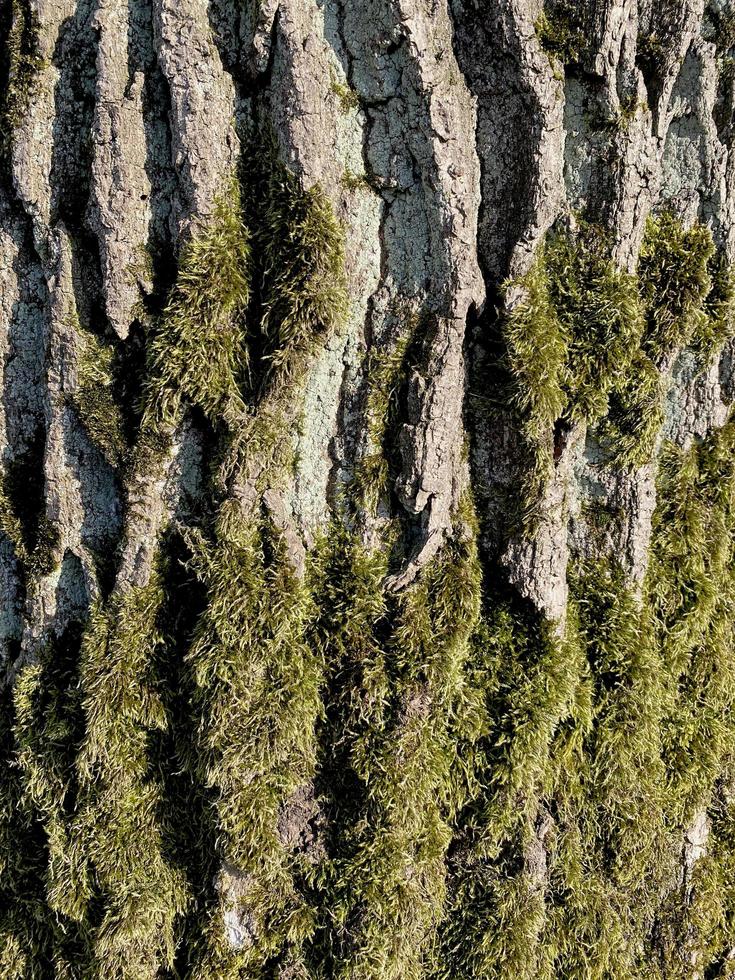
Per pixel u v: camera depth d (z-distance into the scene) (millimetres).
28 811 402
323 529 392
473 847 396
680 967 423
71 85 372
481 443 391
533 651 389
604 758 399
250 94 363
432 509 380
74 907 383
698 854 427
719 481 417
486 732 390
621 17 354
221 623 363
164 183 365
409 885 382
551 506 384
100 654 376
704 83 377
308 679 377
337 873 386
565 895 404
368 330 381
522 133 362
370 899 379
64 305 376
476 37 360
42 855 412
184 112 352
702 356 403
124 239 362
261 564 373
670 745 420
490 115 366
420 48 349
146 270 366
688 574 414
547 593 386
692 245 388
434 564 385
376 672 378
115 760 378
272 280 364
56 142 374
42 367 393
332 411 387
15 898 414
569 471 396
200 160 355
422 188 366
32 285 394
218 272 358
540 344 369
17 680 398
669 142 387
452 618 381
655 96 372
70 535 393
